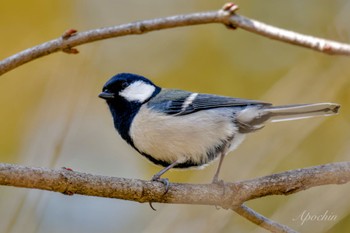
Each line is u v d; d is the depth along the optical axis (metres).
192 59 14.34
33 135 12.47
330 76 12.38
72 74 12.45
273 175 7.58
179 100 8.75
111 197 6.71
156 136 8.55
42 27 14.52
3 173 6.06
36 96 13.55
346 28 12.49
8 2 14.42
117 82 9.13
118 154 13.99
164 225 9.95
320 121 11.36
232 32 14.29
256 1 14.48
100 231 13.35
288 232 7.56
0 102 13.45
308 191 9.59
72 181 6.40
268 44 14.08
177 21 8.27
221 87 13.84
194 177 11.56
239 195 7.40
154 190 7.03
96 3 15.20
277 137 11.21
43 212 9.84
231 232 10.46
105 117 14.07
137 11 15.27
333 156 11.95
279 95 12.30
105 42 14.60
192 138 8.52
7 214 10.00
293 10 14.37
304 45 7.86
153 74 14.36
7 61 7.90
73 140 13.92
